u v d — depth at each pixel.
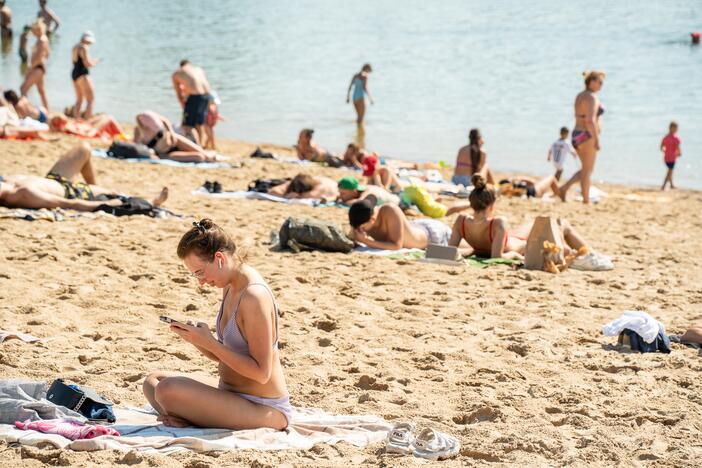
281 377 9.20
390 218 19.28
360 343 12.77
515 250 19.44
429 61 68.44
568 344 12.99
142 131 31.20
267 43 78.44
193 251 8.58
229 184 27.61
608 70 63.44
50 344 11.96
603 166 38.12
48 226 19.14
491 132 44.66
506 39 79.94
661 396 10.77
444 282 16.59
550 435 9.36
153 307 13.99
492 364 11.92
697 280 17.84
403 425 9.14
